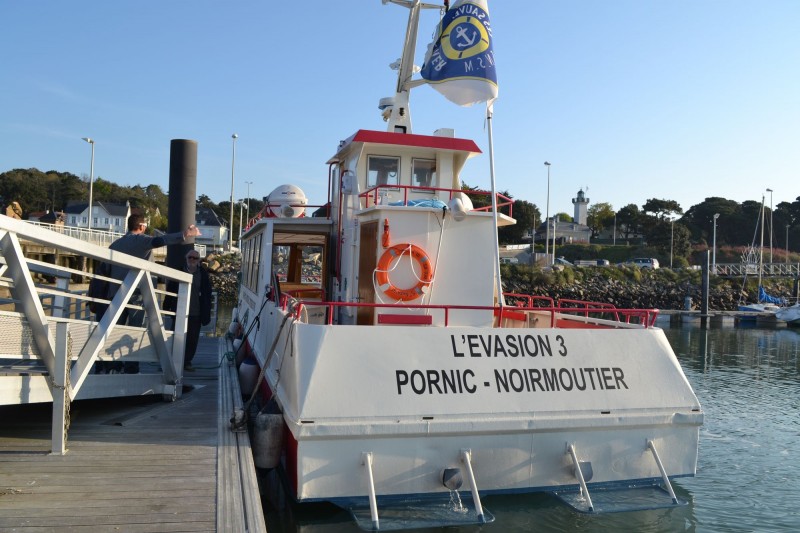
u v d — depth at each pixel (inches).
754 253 3046.3
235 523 173.5
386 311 305.3
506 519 233.0
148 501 186.5
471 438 233.3
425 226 310.8
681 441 258.5
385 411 224.7
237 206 4173.2
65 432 230.4
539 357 244.7
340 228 366.9
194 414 291.7
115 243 312.5
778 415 569.3
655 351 260.1
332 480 220.5
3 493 188.7
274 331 320.5
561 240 3543.3
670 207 3587.6
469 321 315.3
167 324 433.1
